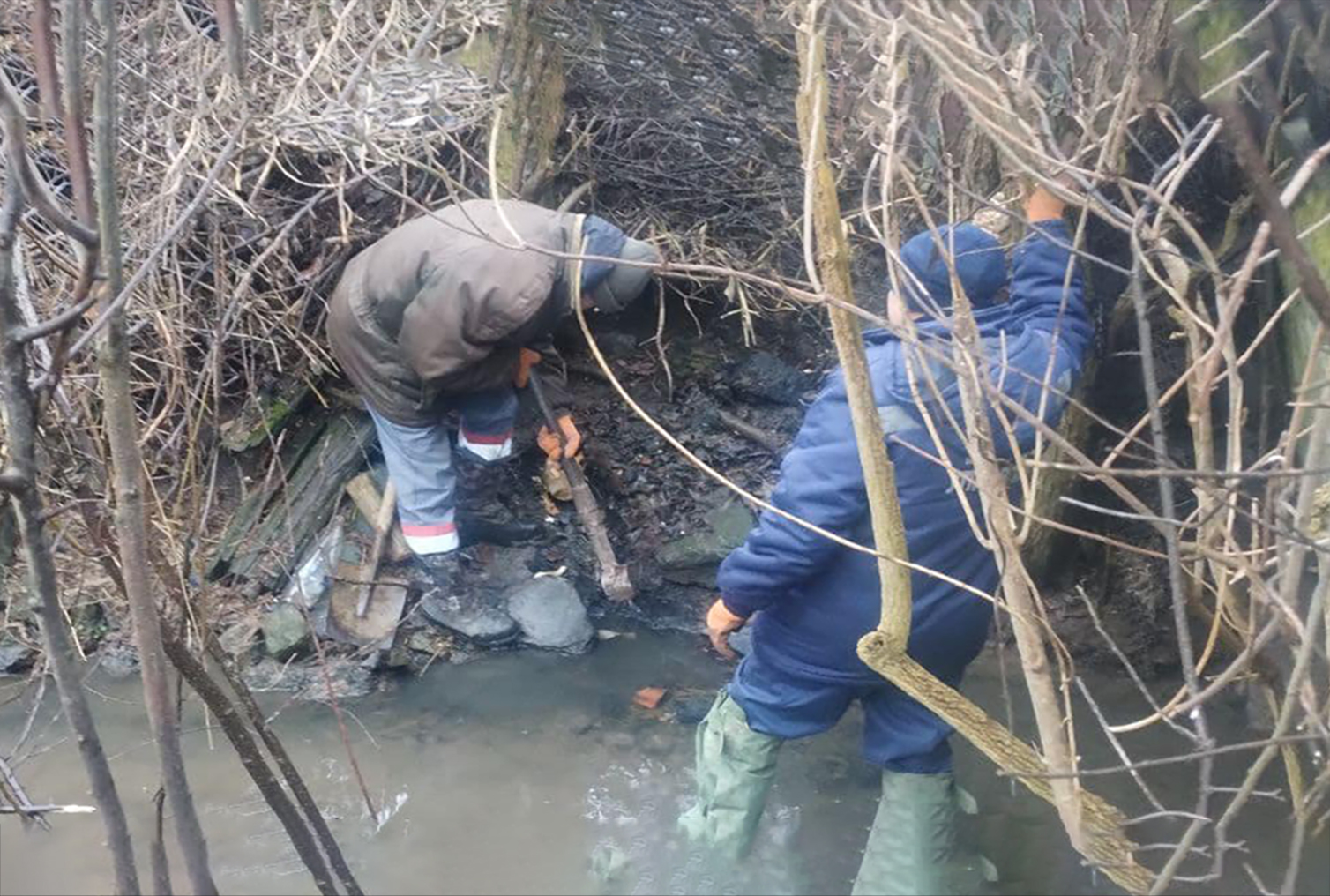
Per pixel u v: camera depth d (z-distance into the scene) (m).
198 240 3.52
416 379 3.41
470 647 3.62
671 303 4.59
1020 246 2.46
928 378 1.91
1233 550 1.82
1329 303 1.34
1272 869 2.62
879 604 2.40
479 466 3.94
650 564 3.93
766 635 2.55
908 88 2.50
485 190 4.00
